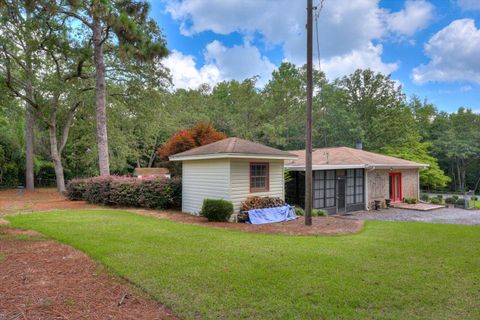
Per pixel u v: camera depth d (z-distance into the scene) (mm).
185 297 3609
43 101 19031
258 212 9875
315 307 3410
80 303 3461
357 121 33281
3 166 23219
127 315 3209
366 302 3564
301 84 37969
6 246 5789
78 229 7281
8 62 16891
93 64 18125
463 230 8391
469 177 34375
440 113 37656
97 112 15781
